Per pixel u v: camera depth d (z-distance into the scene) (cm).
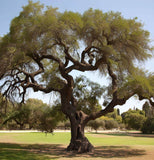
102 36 1475
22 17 1465
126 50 1422
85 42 1495
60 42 1514
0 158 1245
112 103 1619
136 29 1410
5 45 1430
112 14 1447
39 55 1670
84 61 1695
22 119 2336
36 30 1356
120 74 1577
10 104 2130
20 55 1420
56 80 1927
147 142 2916
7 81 1825
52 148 1908
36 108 2330
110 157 1362
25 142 2586
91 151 1595
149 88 1344
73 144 1623
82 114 1723
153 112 1641
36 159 1230
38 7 1490
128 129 8794
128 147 2080
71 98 1816
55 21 1357
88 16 1429
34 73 1769
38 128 2367
